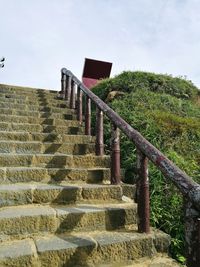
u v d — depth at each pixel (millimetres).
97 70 12148
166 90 7734
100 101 4137
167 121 5320
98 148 4195
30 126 4910
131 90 7242
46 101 7051
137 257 2406
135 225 2816
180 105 6711
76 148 4352
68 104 7043
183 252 3172
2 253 2080
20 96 6887
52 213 2555
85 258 2250
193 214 1672
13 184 3188
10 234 2377
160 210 3498
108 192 3160
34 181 3330
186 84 8336
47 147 4227
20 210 2641
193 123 5473
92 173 3586
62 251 2188
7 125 4773
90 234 2564
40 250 2143
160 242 2512
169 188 3754
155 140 4703
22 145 4117
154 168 3939
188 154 4750
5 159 3605
